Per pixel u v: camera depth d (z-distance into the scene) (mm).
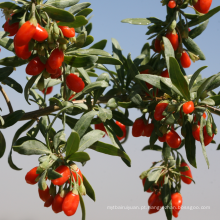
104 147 2109
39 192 2053
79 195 1932
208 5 2338
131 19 2578
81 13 2105
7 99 2424
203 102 2072
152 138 2492
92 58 2014
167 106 2102
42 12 1876
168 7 2535
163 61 2650
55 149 1975
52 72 1942
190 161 2381
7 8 1836
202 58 2549
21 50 1777
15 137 2410
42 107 2672
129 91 2740
